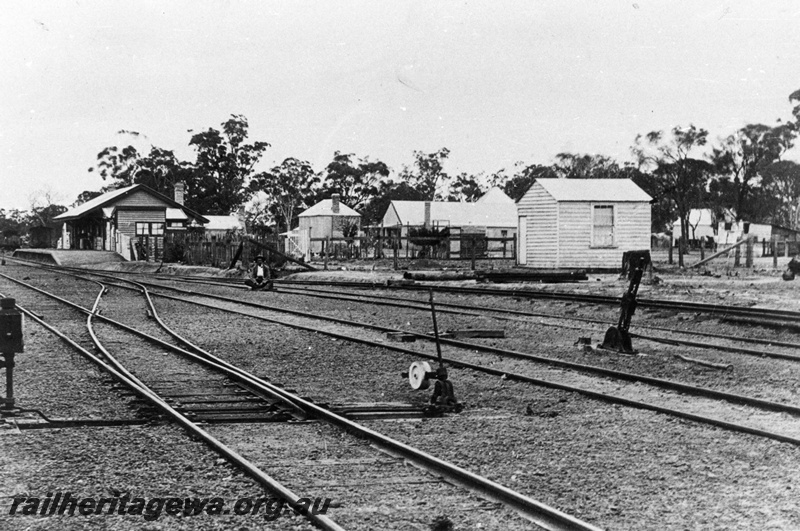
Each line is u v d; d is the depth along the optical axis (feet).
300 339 58.23
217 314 77.10
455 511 21.13
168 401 35.99
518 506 21.17
